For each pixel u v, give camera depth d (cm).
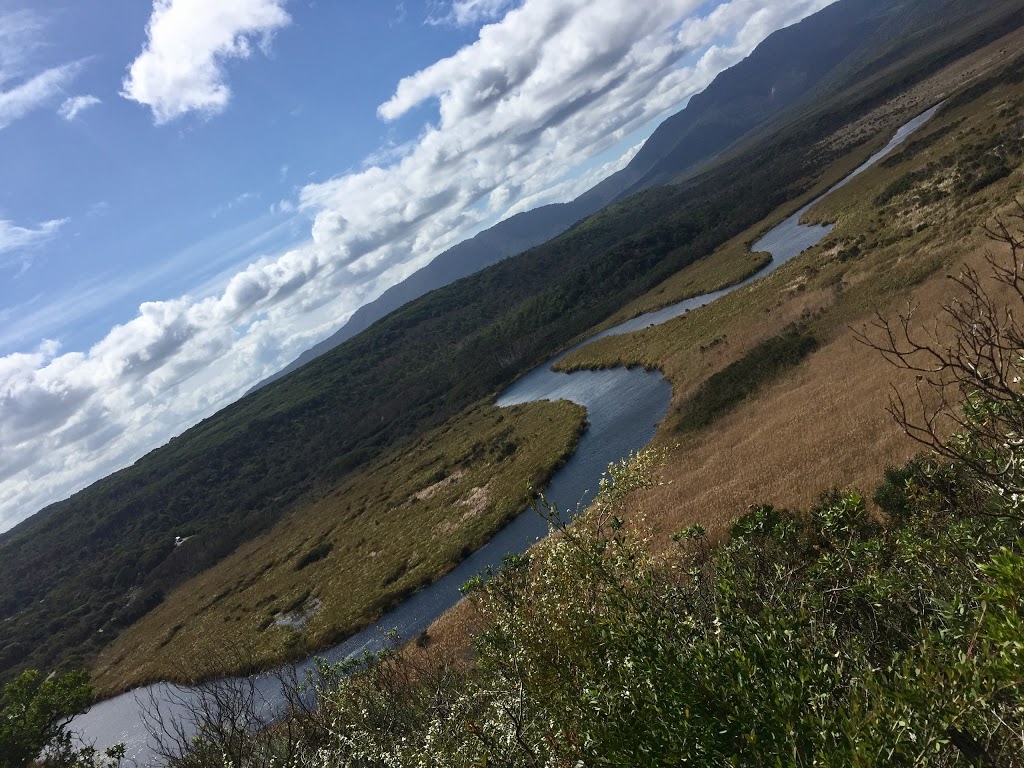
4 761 881
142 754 2025
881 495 789
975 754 188
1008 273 283
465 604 3216
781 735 220
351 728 536
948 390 827
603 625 312
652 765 243
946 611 247
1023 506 285
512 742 343
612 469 414
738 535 436
